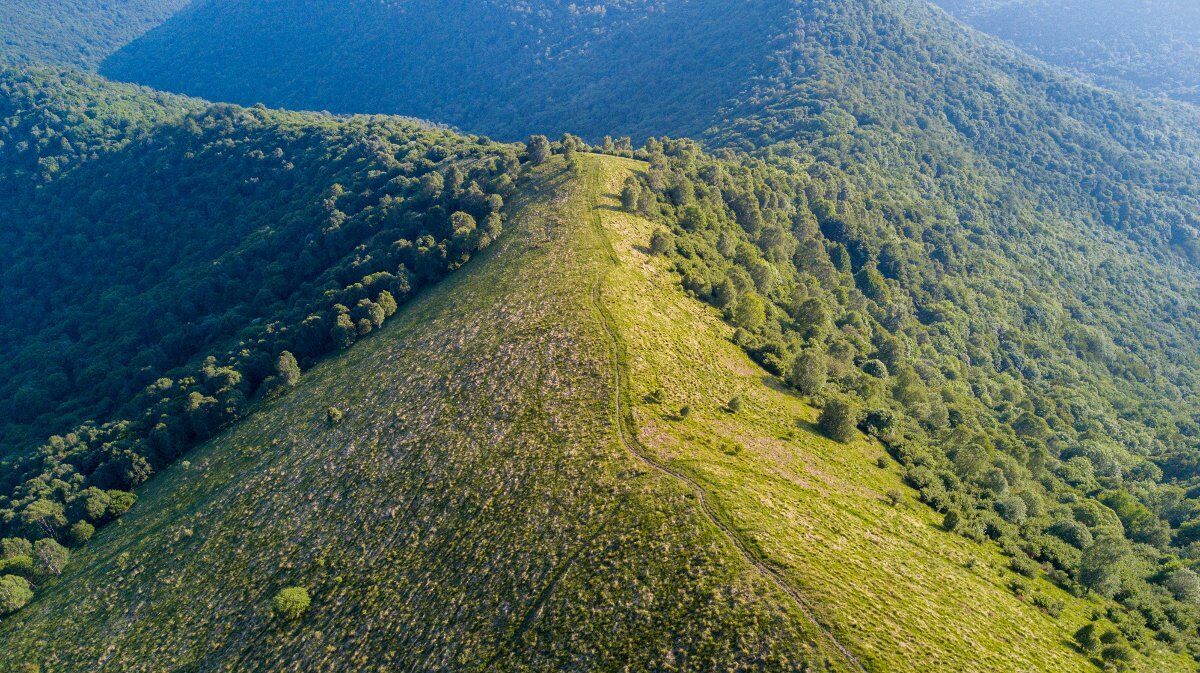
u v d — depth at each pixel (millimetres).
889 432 85750
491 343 83062
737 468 61406
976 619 51156
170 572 70625
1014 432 126562
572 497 57375
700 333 91375
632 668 42406
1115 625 61844
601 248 102062
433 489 64938
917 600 49812
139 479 97375
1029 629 53969
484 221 123812
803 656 40250
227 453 90188
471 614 51188
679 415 69125
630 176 134250
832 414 79438
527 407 70812
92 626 68188
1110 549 67875
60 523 88875
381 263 127625
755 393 82500
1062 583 67125
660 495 54750
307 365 109875
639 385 71875
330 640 54938
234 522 73312
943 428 101438
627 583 47906
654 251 108000
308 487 73188
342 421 81875
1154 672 53125
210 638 60469
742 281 109750
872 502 66688
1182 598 73875
